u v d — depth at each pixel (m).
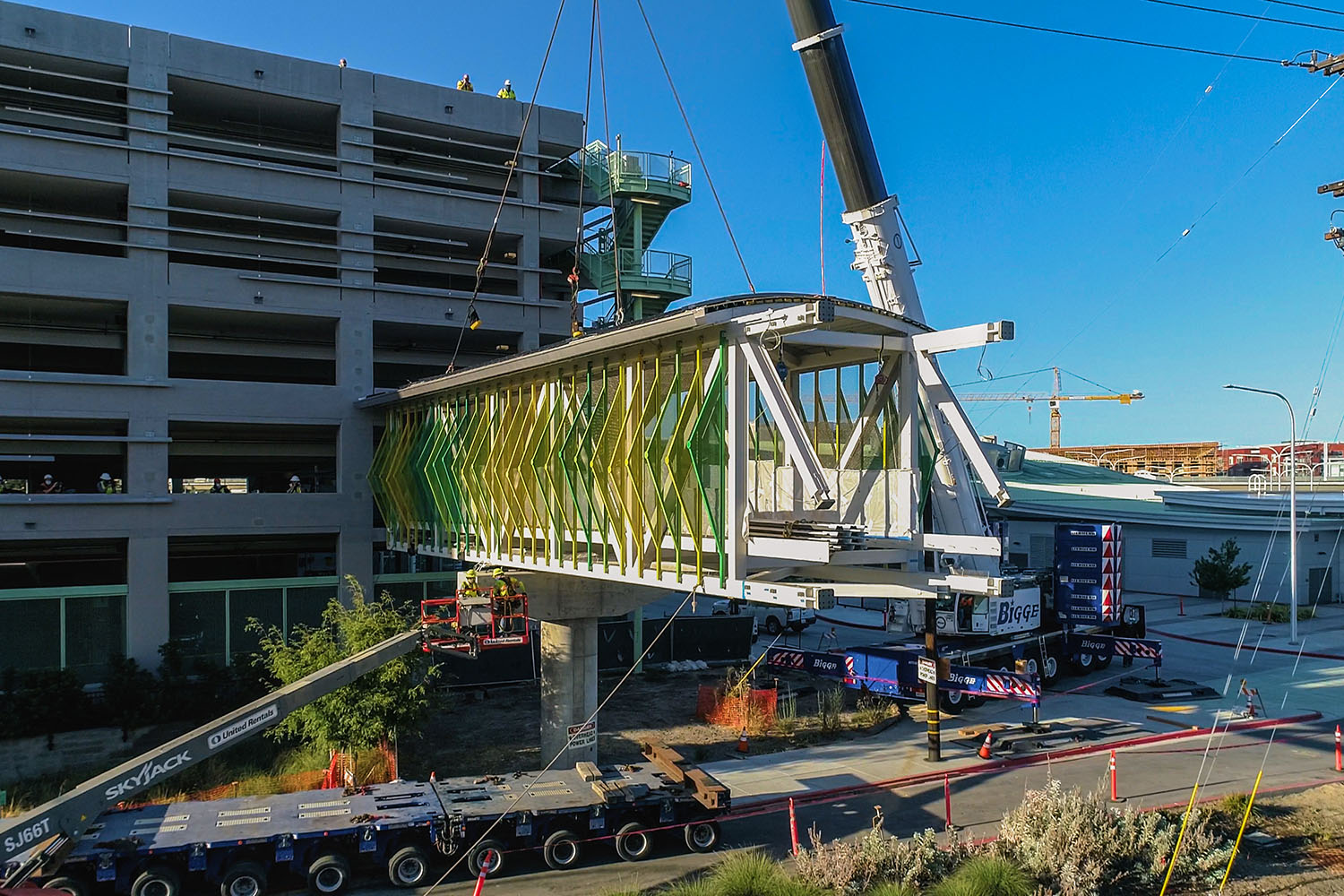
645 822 17.00
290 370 38.75
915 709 26.97
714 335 14.48
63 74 27.64
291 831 15.00
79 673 26.92
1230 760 21.64
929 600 22.11
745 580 13.77
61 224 28.41
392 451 28.47
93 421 29.39
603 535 17.16
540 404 19.70
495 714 26.95
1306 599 46.75
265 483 39.97
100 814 14.59
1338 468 78.44
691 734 24.61
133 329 28.23
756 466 14.47
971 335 13.87
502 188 35.78
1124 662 33.25
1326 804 18.36
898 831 17.53
